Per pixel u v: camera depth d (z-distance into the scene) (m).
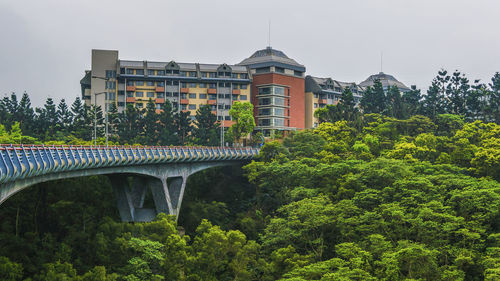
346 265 59.12
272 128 160.25
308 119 179.00
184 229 94.19
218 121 148.25
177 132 147.62
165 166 91.62
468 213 70.31
